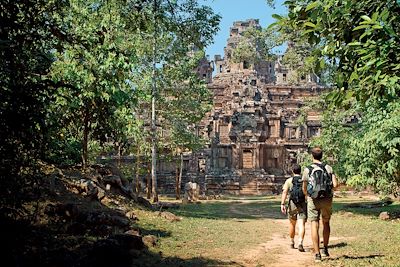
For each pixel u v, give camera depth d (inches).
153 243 462.3
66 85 356.5
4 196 310.0
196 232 589.9
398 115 772.6
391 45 277.9
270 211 1176.8
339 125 1217.4
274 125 2746.1
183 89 1416.1
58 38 409.4
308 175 422.3
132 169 1636.3
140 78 1250.6
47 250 384.5
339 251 467.2
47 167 665.0
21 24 348.5
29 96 310.7
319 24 309.0
